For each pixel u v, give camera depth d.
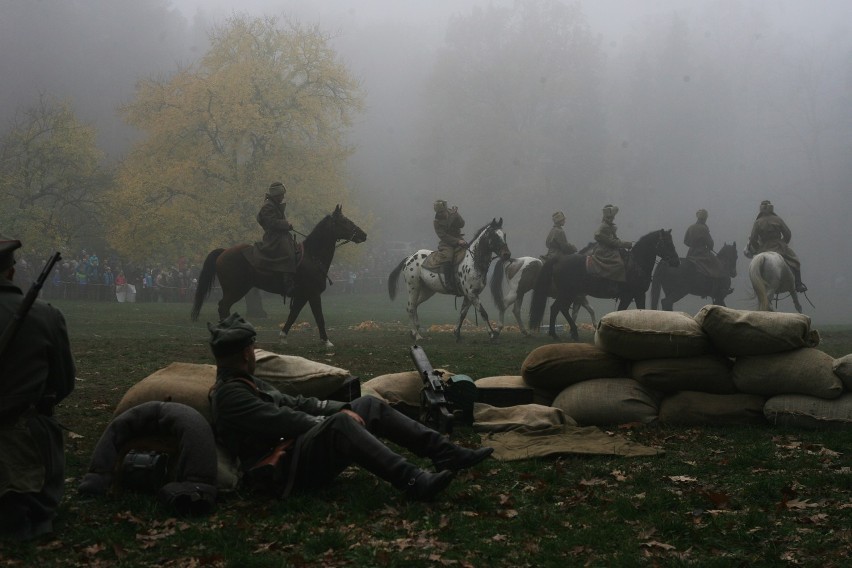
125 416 5.05
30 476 4.16
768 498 5.09
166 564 4.00
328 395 6.66
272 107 35.34
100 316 24.98
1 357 4.16
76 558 4.05
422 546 4.20
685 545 4.26
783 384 7.32
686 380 7.55
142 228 33.03
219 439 5.27
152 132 34.84
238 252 16.47
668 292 22.72
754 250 20.16
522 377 8.08
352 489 5.20
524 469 5.85
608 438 6.73
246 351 5.25
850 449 6.45
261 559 4.02
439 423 6.49
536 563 4.03
